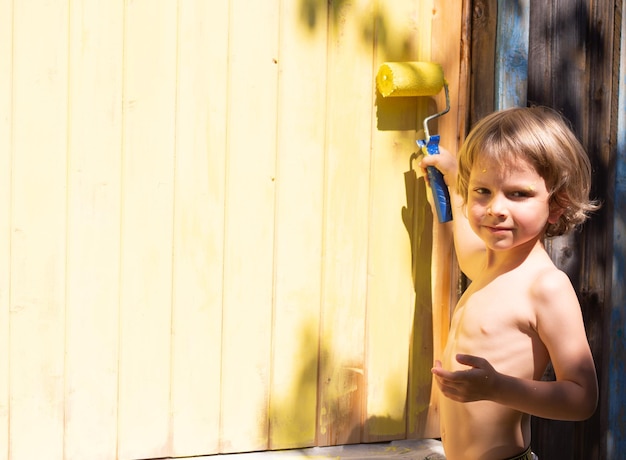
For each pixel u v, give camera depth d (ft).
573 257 7.31
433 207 6.83
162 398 6.26
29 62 5.80
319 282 6.59
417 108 6.75
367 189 6.66
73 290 6.00
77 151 5.94
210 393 6.38
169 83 6.11
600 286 7.43
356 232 6.65
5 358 5.89
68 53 5.88
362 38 6.56
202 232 6.27
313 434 6.66
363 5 6.55
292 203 6.48
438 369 4.95
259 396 6.50
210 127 6.23
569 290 5.47
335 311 6.64
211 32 6.18
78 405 6.06
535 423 7.27
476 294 5.82
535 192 5.39
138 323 6.16
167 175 6.15
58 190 5.92
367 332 6.74
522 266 5.65
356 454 6.64
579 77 7.19
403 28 6.68
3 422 5.91
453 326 6.00
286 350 6.54
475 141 5.55
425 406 6.95
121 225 6.07
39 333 5.95
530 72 7.02
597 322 7.46
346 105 6.56
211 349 6.35
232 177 6.31
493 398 5.00
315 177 6.51
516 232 5.41
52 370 5.99
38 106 5.84
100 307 6.07
